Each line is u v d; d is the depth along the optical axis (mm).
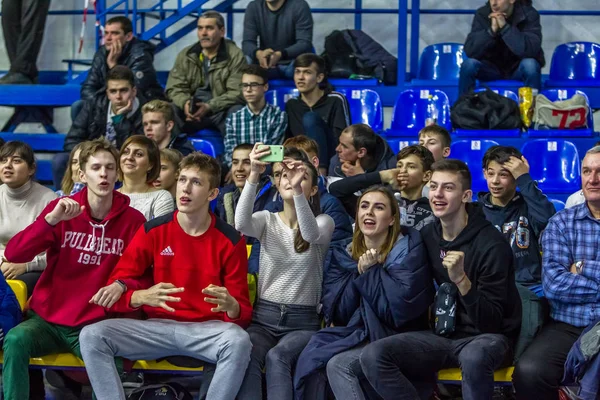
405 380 4918
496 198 6129
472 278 5129
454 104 9000
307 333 5305
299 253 5426
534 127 8875
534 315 5273
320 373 5117
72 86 9875
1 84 9969
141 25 10664
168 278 5242
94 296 5055
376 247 5324
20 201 6246
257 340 5219
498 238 5164
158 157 6074
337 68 9812
